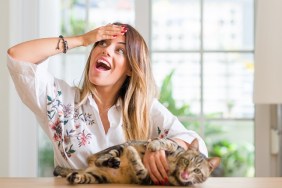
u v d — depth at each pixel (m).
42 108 1.46
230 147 3.21
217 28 2.87
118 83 1.51
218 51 2.75
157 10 2.90
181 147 1.29
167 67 2.90
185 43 2.89
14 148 2.56
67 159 1.44
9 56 1.40
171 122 1.54
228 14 2.87
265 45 2.25
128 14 3.68
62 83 1.54
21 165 2.63
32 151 2.64
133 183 1.22
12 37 2.54
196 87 2.88
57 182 1.20
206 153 1.42
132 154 1.20
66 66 3.17
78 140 1.45
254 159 2.61
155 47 2.90
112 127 1.50
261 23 2.27
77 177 1.17
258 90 2.27
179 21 2.88
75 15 3.64
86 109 1.50
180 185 1.18
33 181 1.22
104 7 3.59
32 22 2.63
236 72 2.87
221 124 3.19
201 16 2.75
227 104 2.87
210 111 2.87
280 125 2.53
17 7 2.58
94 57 1.47
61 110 1.46
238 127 3.16
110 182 1.23
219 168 3.22
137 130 1.52
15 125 2.57
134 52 1.48
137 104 1.52
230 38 2.87
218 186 1.16
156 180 1.18
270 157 2.58
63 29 3.64
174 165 1.19
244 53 2.79
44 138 3.08
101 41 1.48
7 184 1.16
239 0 2.87
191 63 2.88
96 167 1.23
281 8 2.24
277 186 1.16
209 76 2.86
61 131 1.44
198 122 2.71
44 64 1.45
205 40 2.87
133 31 1.50
